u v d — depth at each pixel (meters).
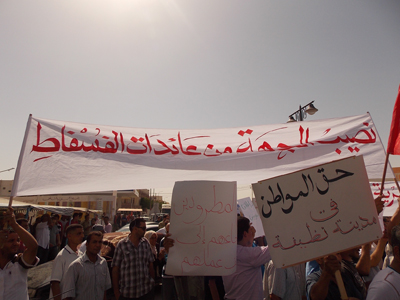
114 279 4.59
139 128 4.42
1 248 3.19
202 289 3.60
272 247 2.65
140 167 4.17
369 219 2.47
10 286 3.15
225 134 4.64
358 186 2.56
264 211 2.76
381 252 3.38
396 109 3.48
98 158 4.05
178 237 3.21
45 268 5.46
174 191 3.34
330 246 2.49
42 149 3.83
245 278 3.29
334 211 2.56
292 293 3.57
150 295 4.65
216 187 3.31
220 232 3.20
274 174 4.44
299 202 2.67
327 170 2.66
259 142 4.68
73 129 4.07
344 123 4.80
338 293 2.64
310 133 4.76
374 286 2.11
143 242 4.82
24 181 3.61
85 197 28.22
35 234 10.97
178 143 4.49
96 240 3.96
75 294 3.77
